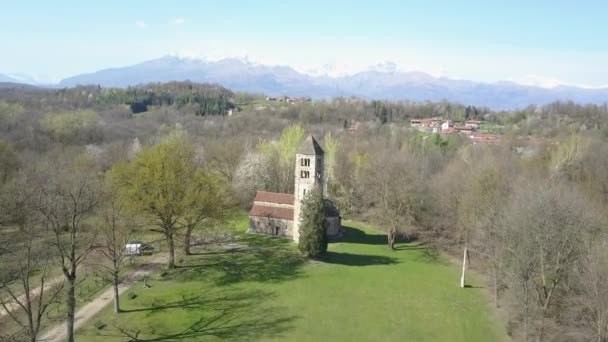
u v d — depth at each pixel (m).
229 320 67.12
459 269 95.31
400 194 110.56
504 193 94.12
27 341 52.84
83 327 62.97
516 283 65.75
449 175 116.94
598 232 73.00
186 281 81.75
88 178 72.31
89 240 72.94
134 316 67.12
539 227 66.81
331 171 143.62
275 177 146.62
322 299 76.25
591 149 135.62
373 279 86.94
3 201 84.94
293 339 62.38
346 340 62.91
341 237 116.06
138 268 87.31
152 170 84.88
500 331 67.31
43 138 172.62
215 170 147.25
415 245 111.44
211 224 95.88
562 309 66.31
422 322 69.38
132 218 76.94
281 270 89.12
